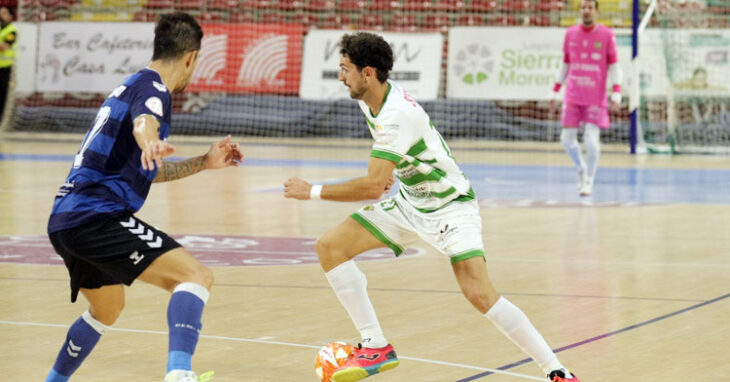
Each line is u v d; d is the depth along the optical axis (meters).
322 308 13.58
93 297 9.11
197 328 8.41
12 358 10.90
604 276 16.03
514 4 48.62
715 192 29.31
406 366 10.55
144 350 11.22
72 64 48.94
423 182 9.93
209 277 8.70
